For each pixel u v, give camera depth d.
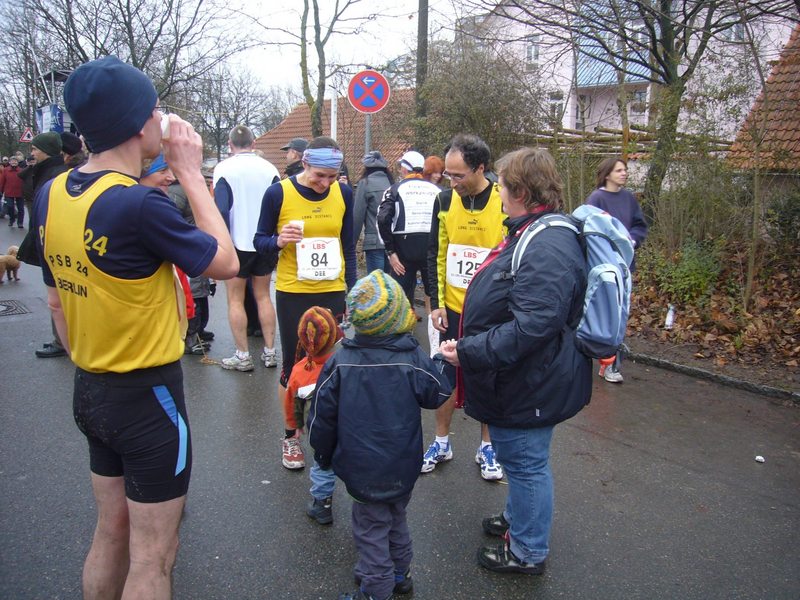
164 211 1.79
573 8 7.79
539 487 2.68
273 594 2.67
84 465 3.72
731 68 7.51
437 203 3.78
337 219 3.80
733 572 2.90
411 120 11.13
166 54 16.61
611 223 2.49
